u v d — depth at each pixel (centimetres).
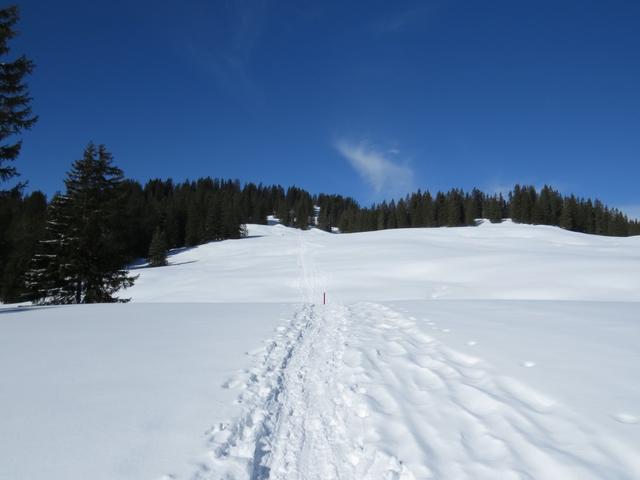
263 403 463
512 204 9975
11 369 556
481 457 336
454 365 593
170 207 8494
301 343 812
